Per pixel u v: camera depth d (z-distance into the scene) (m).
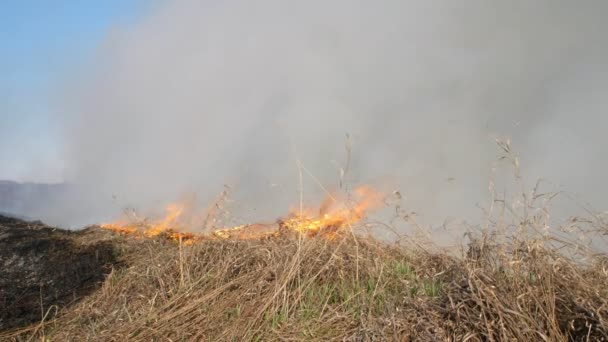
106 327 3.20
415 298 2.97
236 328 3.02
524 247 2.88
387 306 2.94
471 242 3.24
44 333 3.24
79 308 3.60
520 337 2.40
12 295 3.89
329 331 2.96
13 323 3.45
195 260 3.84
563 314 2.53
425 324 2.64
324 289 3.39
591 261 2.83
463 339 2.48
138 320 3.15
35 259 4.63
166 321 3.13
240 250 3.93
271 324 3.06
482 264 2.97
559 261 2.74
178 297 3.38
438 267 3.56
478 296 2.61
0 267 4.40
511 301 2.55
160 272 3.74
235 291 3.42
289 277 3.33
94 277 4.19
